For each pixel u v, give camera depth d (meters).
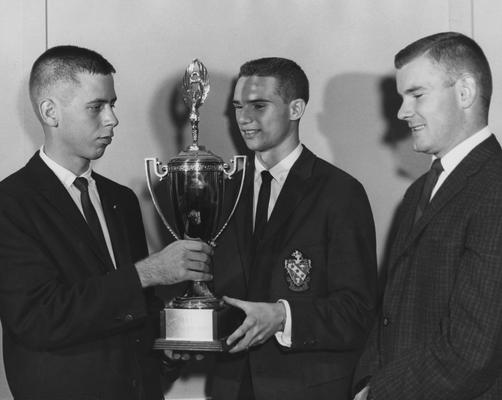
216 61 2.81
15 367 2.13
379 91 2.86
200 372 2.78
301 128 2.84
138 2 2.79
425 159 2.86
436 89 1.97
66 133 2.20
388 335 1.98
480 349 1.74
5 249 2.07
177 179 2.25
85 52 2.22
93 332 2.08
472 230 1.81
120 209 2.34
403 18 2.88
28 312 2.05
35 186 2.16
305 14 2.85
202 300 2.18
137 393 2.19
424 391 1.80
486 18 2.84
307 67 2.85
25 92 2.72
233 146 2.82
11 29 2.72
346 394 2.28
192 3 2.81
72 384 2.09
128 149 2.78
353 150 2.85
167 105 2.79
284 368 2.27
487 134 1.98
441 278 1.86
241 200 2.45
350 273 2.27
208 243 2.30
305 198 2.35
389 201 2.86
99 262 2.17
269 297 2.29
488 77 2.00
